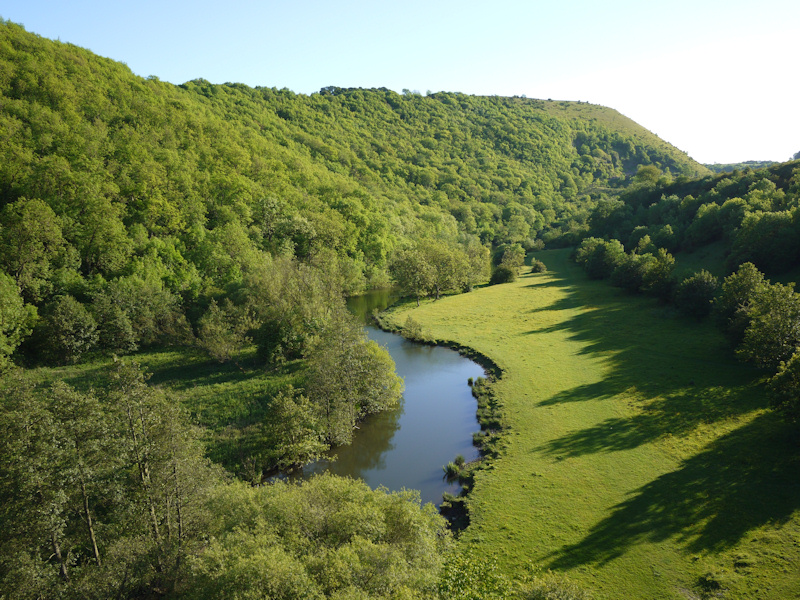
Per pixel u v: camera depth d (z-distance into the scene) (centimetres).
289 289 6053
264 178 11744
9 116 7544
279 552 1720
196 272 7431
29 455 1920
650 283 7588
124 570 2069
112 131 9200
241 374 5231
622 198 15125
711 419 3681
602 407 4153
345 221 11662
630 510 2759
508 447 3666
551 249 17212
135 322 6141
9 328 5072
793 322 3956
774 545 2347
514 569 2362
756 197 8631
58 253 6312
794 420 3294
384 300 10144
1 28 9188
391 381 4616
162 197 8169
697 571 2259
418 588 1666
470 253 12256
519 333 6850
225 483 2811
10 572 1816
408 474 3509
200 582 1773
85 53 11000
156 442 2317
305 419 3691
